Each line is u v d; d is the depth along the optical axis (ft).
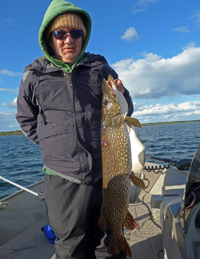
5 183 29.27
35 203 11.10
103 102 5.56
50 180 5.47
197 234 4.13
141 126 5.64
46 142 5.42
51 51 6.31
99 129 5.57
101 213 5.41
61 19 5.48
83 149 5.13
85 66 5.61
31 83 5.69
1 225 9.09
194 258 3.94
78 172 5.06
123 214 5.49
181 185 12.54
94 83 5.62
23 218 10.11
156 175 13.69
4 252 8.27
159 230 9.00
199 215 4.26
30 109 6.24
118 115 5.66
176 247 4.66
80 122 5.23
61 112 5.30
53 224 5.37
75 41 5.68
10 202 9.88
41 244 8.82
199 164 4.35
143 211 10.89
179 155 37.73
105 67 6.02
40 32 5.54
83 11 5.74
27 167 40.37
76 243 5.16
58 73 5.51
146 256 7.43
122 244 5.28
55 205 5.29
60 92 5.32
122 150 5.63
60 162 5.18
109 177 5.41
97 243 5.65
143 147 8.36
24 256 8.11
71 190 5.20
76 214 5.13
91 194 5.27
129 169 5.65
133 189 9.84
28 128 6.53
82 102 5.39
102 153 5.44
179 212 4.74
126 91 6.80
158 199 9.82
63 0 5.93
